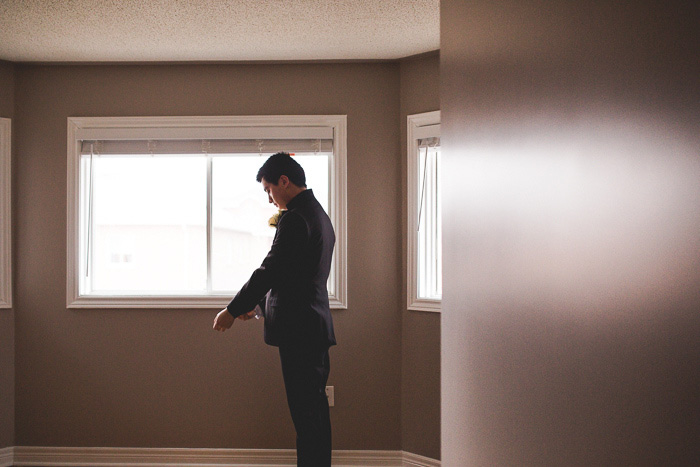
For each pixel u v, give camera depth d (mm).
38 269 3135
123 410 3125
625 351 386
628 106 378
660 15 334
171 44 2795
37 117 3139
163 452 3115
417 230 3010
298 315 2379
